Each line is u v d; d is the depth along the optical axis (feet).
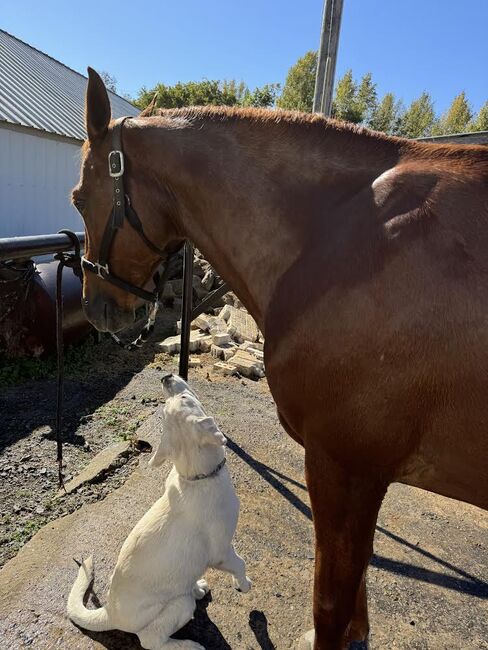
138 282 5.50
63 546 6.82
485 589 6.90
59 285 6.63
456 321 3.32
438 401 3.45
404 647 5.86
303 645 5.40
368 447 3.79
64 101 34.04
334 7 14.01
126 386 13.28
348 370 3.66
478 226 3.43
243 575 5.93
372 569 7.13
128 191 5.00
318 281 3.89
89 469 8.76
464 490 3.79
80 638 5.44
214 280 22.24
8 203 22.12
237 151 4.62
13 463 8.97
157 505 5.40
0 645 5.25
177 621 5.04
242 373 14.94
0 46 37.65
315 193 4.30
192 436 4.99
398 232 3.60
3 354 13.88
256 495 8.69
